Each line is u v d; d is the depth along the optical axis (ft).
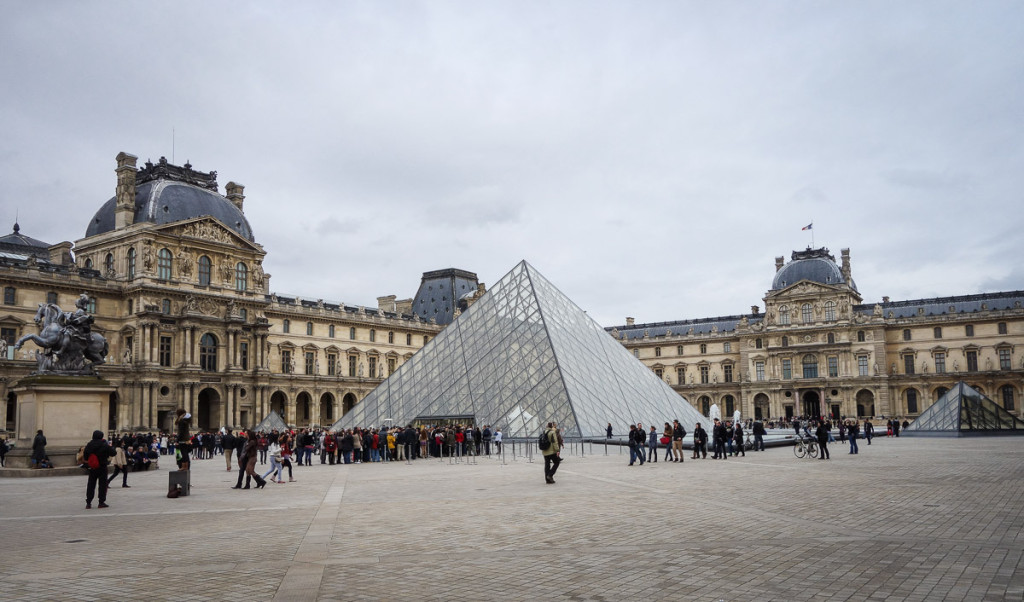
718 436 175.01
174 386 402.31
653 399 267.18
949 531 67.05
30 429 158.10
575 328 274.16
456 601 46.19
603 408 237.25
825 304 605.31
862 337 586.86
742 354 639.35
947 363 569.23
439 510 87.10
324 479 138.41
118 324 405.18
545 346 243.19
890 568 52.85
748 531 68.69
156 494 113.70
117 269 415.03
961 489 99.76
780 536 65.87
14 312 368.89
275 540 68.23
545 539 66.39
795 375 608.60
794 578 50.60
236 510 91.15
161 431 388.98
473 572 53.88
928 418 314.96
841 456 177.27
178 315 407.23
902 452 190.60
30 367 360.48
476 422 233.96
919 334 582.35
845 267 640.99
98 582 52.06
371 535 70.18
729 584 49.37
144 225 399.03
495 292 283.38
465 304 620.08
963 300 583.58
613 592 47.91
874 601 44.75
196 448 268.00
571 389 230.27
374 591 48.78
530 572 53.67
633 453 153.38
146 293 396.78
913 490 99.25
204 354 420.77
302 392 493.77
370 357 544.21
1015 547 59.31
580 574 52.80
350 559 58.95
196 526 77.92
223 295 431.02
